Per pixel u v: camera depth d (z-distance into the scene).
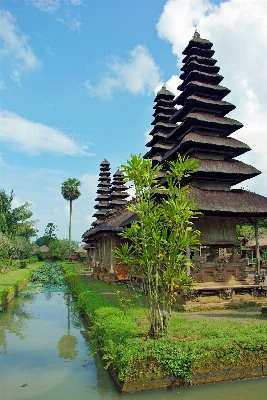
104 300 16.53
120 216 29.41
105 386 9.71
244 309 15.23
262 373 9.29
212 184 18.41
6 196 54.66
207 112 19.75
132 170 10.22
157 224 9.93
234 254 18.03
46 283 38.94
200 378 8.92
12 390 9.52
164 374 8.76
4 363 11.82
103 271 30.81
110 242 29.02
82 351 13.13
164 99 27.78
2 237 44.69
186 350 8.97
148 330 10.27
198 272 15.98
